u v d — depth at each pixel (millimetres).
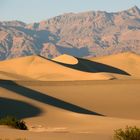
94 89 177625
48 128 81938
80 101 159125
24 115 104875
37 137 43344
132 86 180750
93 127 82188
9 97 121875
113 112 139125
